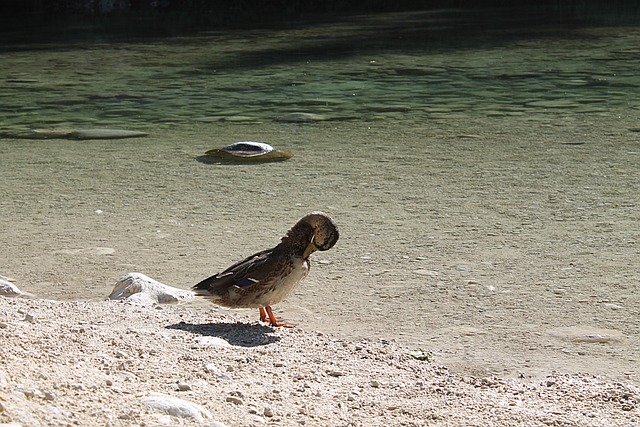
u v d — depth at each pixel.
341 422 5.75
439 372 7.10
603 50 32.62
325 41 37.69
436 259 10.11
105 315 8.00
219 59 32.16
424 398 6.43
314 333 7.89
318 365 7.02
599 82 24.69
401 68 28.77
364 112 20.58
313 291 9.17
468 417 6.04
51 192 13.48
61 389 5.58
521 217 11.73
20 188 13.77
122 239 11.03
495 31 40.69
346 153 16.03
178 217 12.00
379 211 12.13
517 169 14.50
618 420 6.11
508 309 8.61
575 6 55.81
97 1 60.25
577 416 6.17
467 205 12.37
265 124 19.27
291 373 6.75
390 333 8.04
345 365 7.07
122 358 6.60
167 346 7.09
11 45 38.50
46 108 22.00
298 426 5.61
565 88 23.72
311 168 14.84
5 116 20.81
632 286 9.16
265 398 6.11
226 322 8.06
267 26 45.94
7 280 9.55
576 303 8.73
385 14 52.75
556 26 42.47
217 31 43.53
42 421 4.95
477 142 16.81
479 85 24.66
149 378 6.24
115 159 15.82
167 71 29.17
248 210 12.29
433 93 23.39
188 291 9.07
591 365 7.31
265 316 8.17
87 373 6.05
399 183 13.70
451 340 7.87
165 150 16.55
